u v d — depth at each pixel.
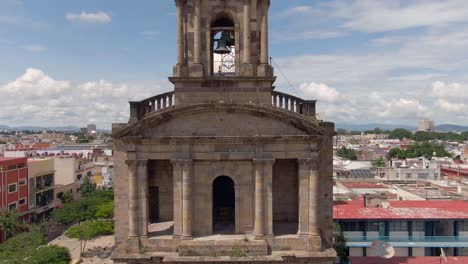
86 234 75.31
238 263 31.22
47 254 54.62
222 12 33.50
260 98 33.31
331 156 33.81
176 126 32.31
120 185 33.41
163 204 35.97
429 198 82.25
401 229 64.06
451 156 190.75
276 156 32.06
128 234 32.94
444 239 63.09
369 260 53.44
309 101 33.19
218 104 31.83
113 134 31.80
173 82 33.47
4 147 170.00
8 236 80.38
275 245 32.00
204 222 32.78
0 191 86.12
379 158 179.62
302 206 32.38
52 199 107.06
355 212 65.69
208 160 32.31
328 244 33.59
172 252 32.09
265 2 33.62
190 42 33.59
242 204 32.81
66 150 170.38
